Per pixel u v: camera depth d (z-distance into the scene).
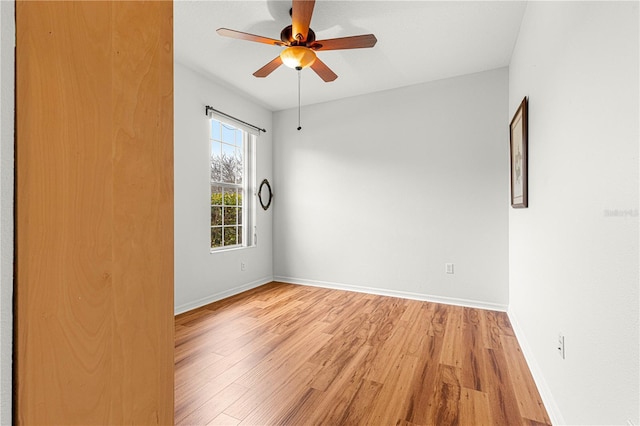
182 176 3.16
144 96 0.58
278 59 2.39
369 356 2.20
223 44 2.78
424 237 3.60
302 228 4.34
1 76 0.39
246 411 1.61
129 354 0.55
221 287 3.64
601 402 1.07
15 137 0.40
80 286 0.47
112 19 0.52
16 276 0.40
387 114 3.80
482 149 3.32
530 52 2.13
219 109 3.62
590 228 1.15
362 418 1.56
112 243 0.52
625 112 0.91
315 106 4.24
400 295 3.72
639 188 0.84
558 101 1.51
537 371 1.87
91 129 0.49
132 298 0.56
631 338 0.88
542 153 1.81
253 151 4.21
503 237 3.23
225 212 3.85
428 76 3.43
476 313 3.12
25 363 0.41
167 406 0.63
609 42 1.01
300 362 2.12
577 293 1.28
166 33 0.64
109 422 0.52
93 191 0.49
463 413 1.60
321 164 4.21
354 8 2.27
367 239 3.92
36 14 0.42
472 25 2.48
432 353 2.24
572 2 1.33
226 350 2.30
